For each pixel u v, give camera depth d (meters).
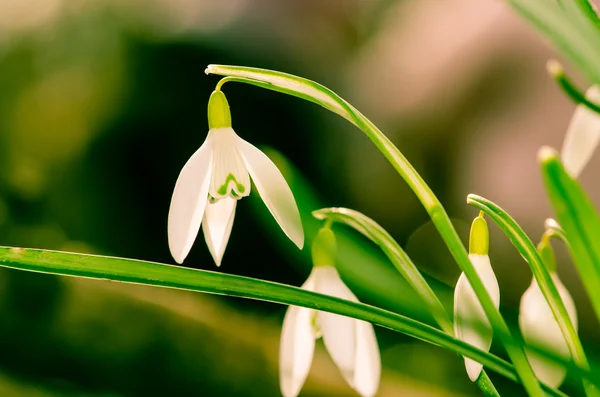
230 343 0.72
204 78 1.08
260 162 0.31
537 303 0.32
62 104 1.07
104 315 0.70
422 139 1.01
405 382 0.76
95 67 1.08
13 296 0.69
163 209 1.06
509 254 0.89
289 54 1.14
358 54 1.16
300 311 0.34
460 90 0.99
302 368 0.34
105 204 1.04
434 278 0.35
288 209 0.31
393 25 1.12
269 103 1.08
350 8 1.19
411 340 0.85
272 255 1.06
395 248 0.31
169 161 1.07
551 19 0.28
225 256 1.07
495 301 0.31
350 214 0.31
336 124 1.09
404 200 1.02
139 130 1.06
